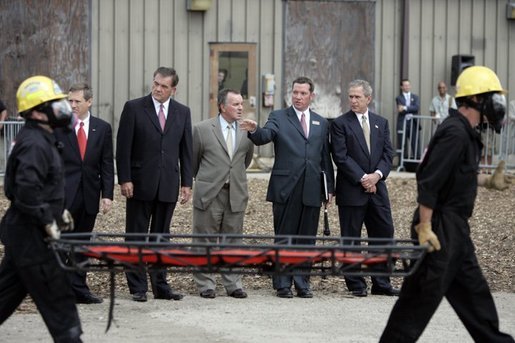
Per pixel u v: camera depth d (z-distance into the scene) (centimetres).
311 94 1411
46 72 2530
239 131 1398
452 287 943
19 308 1264
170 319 1211
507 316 1256
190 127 1372
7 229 934
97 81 2552
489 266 1576
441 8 2703
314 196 1395
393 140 2698
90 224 1320
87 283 1431
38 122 935
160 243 872
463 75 944
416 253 911
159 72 1341
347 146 1416
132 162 1347
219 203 1391
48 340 1093
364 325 1194
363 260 893
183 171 1372
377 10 2678
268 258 900
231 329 1158
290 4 2631
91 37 2547
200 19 2580
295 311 1277
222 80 2602
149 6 2559
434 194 909
